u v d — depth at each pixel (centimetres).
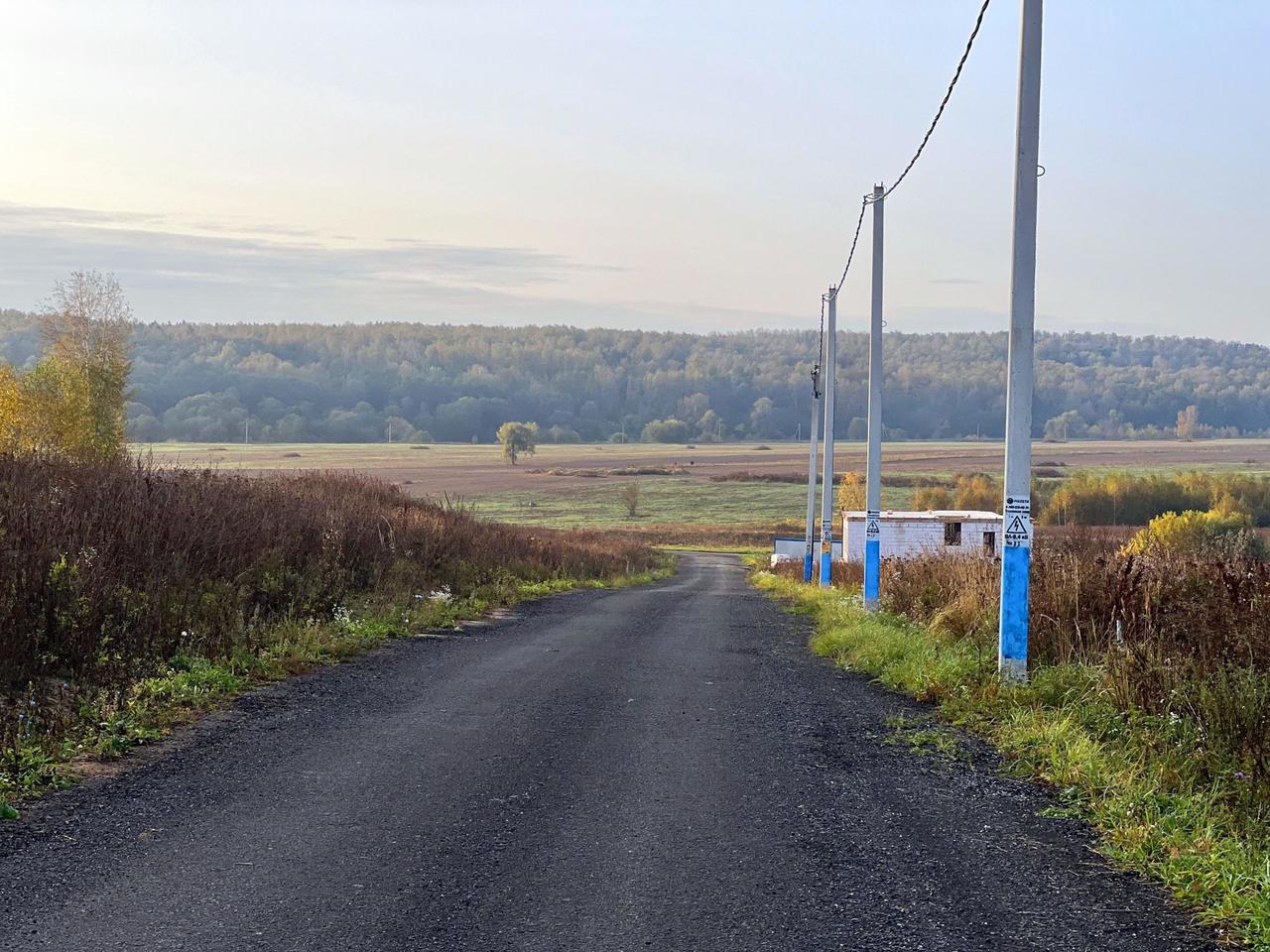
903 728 996
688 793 747
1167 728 841
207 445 17375
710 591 3694
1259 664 921
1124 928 519
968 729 988
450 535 2742
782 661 1467
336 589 1739
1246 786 713
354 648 1428
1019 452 1123
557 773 796
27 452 1788
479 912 522
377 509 2580
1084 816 708
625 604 2598
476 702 1080
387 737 909
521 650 1525
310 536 1970
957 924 520
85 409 5525
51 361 5712
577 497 13975
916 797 753
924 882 579
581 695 1133
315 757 833
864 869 598
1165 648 1018
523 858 604
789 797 744
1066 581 1273
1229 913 529
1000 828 682
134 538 1382
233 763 809
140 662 1077
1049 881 585
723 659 1469
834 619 1933
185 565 1419
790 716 1045
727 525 12038
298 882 560
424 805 704
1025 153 1130
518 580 2827
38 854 594
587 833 651
